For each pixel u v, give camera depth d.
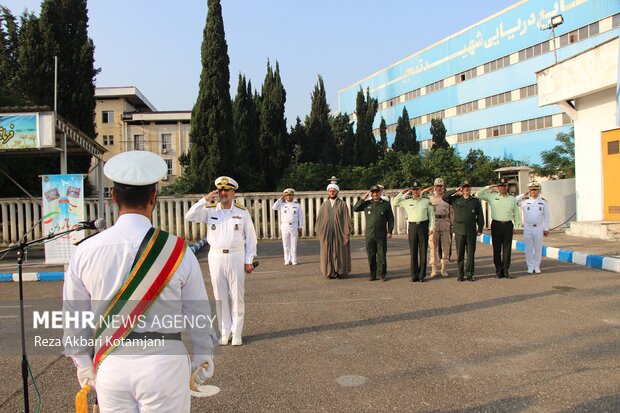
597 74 14.85
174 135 46.38
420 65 52.91
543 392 4.40
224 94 22.09
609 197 15.42
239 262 5.97
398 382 4.72
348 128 32.19
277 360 5.42
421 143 53.06
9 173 18.61
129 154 2.59
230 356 5.58
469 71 45.78
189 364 2.52
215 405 4.27
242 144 26.44
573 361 5.15
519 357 5.32
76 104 21.48
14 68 21.98
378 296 8.62
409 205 10.00
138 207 2.51
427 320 6.91
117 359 2.30
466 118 46.28
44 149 11.80
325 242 10.45
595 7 33.56
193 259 2.55
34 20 21.23
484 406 4.16
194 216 6.03
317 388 4.62
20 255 3.40
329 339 6.15
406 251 14.72
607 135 15.40
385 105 59.78
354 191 18.78
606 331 6.17
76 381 4.92
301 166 24.30
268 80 30.73
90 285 2.35
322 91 31.11
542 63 37.84
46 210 11.04
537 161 38.81
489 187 10.41
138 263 2.35
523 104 39.88
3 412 4.21
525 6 39.19
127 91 46.94
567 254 12.01
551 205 18.66
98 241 2.39
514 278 9.98
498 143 42.56
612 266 10.33
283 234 12.65
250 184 23.91
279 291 9.25
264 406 4.24
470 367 5.07
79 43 21.89
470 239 9.81
